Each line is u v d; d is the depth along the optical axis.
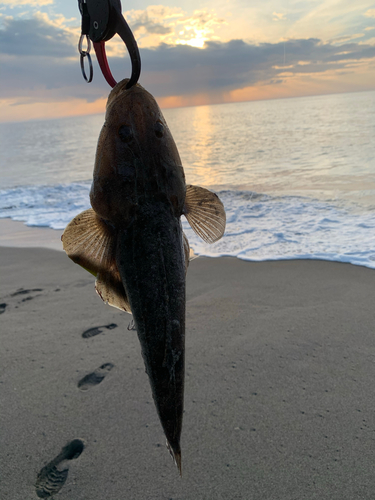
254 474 2.51
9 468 2.64
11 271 6.36
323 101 106.12
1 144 42.09
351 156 15.99
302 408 3.03
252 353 3.77
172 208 1.11
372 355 3.61
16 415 3.10
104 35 1.02
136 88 1.20
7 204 11.54
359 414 2.93
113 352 3.91
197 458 2.65
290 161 16.52
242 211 9.04
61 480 2.55
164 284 1.00
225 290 5.25
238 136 31.03
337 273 5.49
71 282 5.80
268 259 6.23
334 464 2.54
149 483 2.49
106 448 2.77
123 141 1.13
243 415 3.00
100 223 1.13
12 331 4.40
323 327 4.14
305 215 8.34
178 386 0.99
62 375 3.58
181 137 34.22
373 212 8.10
